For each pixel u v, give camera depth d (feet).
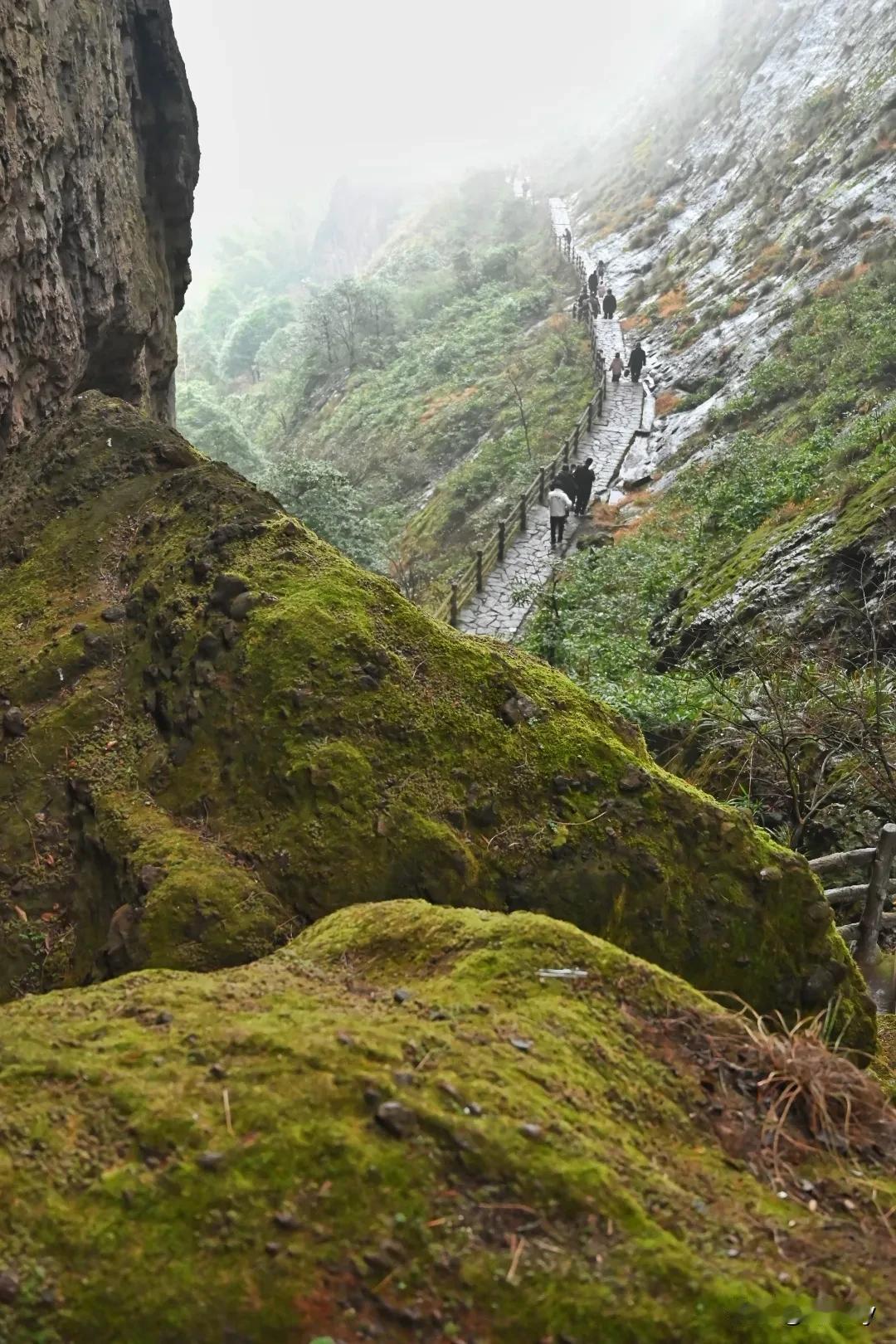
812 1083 7.35
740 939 10.61
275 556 12.72
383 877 10.23
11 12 18.26
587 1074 6.85
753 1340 5.26
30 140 19.22
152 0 30.09
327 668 11.30
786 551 35.32
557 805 10.97
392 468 117.70
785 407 64.59
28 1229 5.21
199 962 9.57
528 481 81.56
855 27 119.03
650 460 73.97
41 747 12.31
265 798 10.76
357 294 165.48
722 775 24.50
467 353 136.26
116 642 13.29
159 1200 5.42
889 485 33.32
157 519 14.82
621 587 48.78
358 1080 6.16
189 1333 5.00
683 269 114.32
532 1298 5.30
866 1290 5.77
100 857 11.06
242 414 188.34
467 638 12.57
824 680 24.54
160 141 32.35
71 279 23.03
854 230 81.46
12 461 17.99
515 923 8.21
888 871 15.52
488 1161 5.81
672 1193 6.06
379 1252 5.35
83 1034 6.61
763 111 131.34
